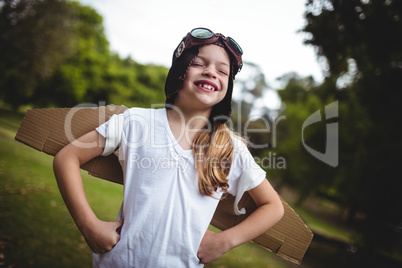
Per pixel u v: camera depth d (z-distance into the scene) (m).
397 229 7.41
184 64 1.41
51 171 9.53
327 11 5.57
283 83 16.86
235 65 1.49
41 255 3.79
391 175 7.29
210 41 1.40
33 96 33.28
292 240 1.59
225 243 1.33
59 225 4.91
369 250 7.52
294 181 11.16
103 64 37.47
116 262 1.26
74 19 24.27
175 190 1.32
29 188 6.73
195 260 1.31
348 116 8.05
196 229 1.31
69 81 34.06
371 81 7.07
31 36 21.25
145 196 1.29
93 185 9.60
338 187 8.70
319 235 10.38
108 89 37.44
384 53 6.45
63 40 22.91
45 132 1.48
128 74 38.91
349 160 8.06
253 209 1.54
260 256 6.39
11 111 31.91
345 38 6.22
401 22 5.54
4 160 9.34
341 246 9.36
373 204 7.51
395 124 7.17
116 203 7.73
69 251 4.08
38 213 5.24
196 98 1.39
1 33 20.59
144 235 1.26
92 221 1.28
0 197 5.60
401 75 6.78
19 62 22.34
